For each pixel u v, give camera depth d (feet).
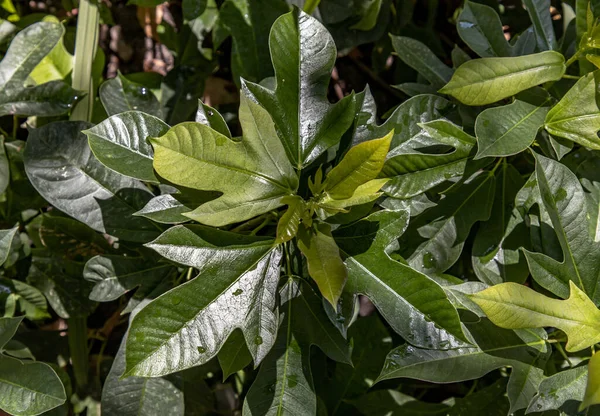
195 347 2.71
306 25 2.90
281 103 2.89
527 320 2.80
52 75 3.65
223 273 2.77
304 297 2.99
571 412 2.88
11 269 3.44
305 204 2.80
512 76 3.02
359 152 2.68
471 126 3.16
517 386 2.92
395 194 2.98
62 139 3.05
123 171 2.83
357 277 2.85
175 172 2.62
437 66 3.38
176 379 3.17
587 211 3.07
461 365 2.94
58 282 3.45
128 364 2.65
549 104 3.10
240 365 2.98
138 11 4.01
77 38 3.50
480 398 3.37
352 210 2.84
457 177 3.11
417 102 3.11
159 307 2.69
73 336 3.52
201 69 3.76
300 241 2.77
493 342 2.99
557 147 3.04
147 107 3.35
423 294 2.78
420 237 3.18
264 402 2.92
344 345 2.98
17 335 3.47
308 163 2.92
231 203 2.68
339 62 4.18
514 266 3.19
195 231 2.77
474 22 3.31
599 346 3.09
